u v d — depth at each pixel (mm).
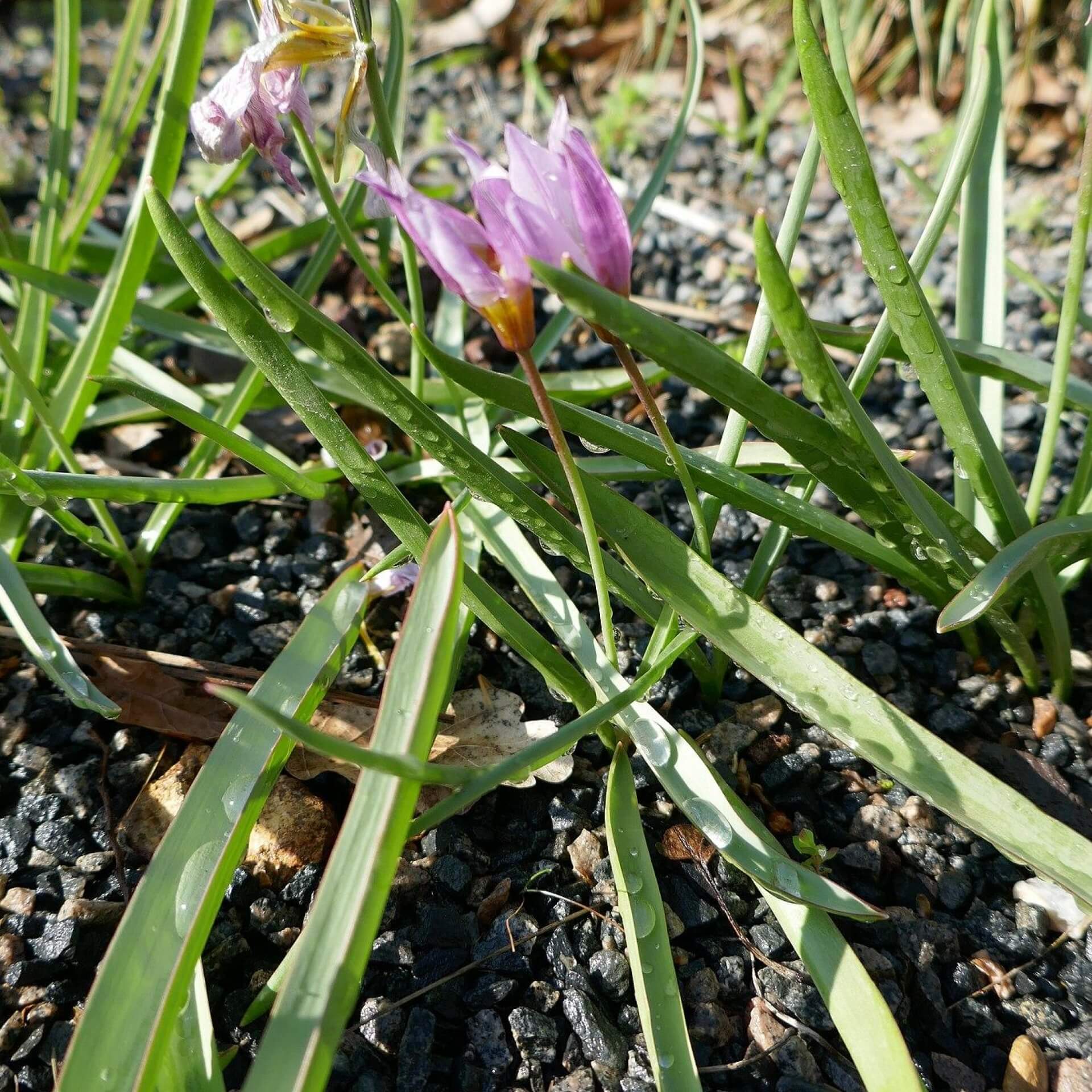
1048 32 520
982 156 281
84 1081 156
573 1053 206
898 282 204
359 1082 200
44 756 254
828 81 182
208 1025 183
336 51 224
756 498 230
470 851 237
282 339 206
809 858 237
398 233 411
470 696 267
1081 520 214
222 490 261
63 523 268
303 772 244
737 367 185
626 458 306
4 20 671
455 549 162
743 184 513
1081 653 281
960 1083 204
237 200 500
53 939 217
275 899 227
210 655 283
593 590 302
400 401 211
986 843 242
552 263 166
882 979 217
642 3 612
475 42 626
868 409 377
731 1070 206
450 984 215
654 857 236
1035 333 408
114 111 335
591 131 563
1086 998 216
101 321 299
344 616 217
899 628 290
